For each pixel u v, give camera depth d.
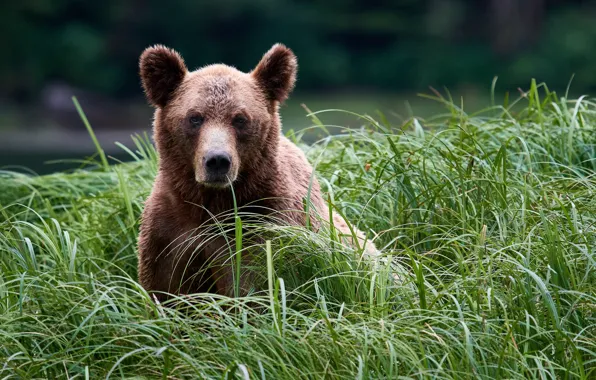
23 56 64.00
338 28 74.44
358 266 9.52
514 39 72.25
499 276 9.52
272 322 8.81
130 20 68.50
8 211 14.02
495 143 12.94
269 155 10.08
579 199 10.95
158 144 10.27
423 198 11.58
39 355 8.73
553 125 13.61
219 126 9.75
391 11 77.06
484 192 11.21
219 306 9.30
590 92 65.75
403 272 9.71
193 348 8.49
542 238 9.90
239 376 8.02
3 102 62.03
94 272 11.62
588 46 67.62
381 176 12.13
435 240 10.84
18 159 36.28
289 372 8.02
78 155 38.56
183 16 69.38
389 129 13.37
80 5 68.06
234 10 69.56
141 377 8.25
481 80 69.00
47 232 11.08
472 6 77.19
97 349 8.48
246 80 10.31
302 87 71.00
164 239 10.02
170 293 10.08
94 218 13.11
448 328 8.70
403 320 8.78
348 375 8.15
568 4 76.38
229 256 9.82
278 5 71.81
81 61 64.94
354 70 73.50
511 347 8.38
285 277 9.75
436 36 75.06
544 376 8.03
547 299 8.59
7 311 9.25
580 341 8.61
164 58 10.25
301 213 10.22
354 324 8.64
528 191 10.95
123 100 65.56
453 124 13.09
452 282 9.61
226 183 9.52
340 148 13.85
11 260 10.60
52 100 58.16
